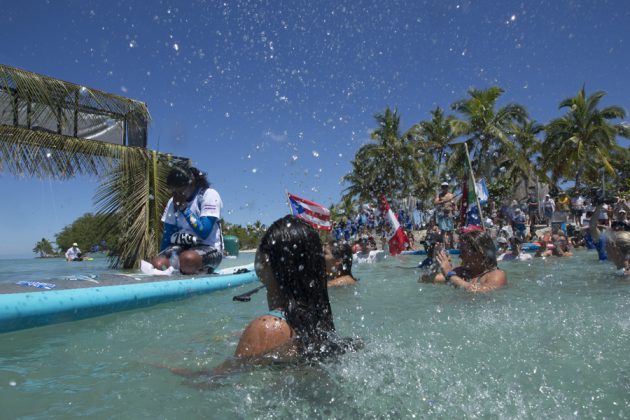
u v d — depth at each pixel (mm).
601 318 2264
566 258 8180
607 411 1187
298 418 1227
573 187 30203
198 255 5168
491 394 1317
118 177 9188
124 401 1418
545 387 1357
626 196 19172
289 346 1595
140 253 8992
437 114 30297
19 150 7469
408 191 18953
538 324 2158
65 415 1328
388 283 4445
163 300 3719
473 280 4039
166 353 1981
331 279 4562
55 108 8031
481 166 28641
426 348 1776
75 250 15867
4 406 1408
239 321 2773
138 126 9211
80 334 2506
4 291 3252
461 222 9867
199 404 1360
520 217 16422
